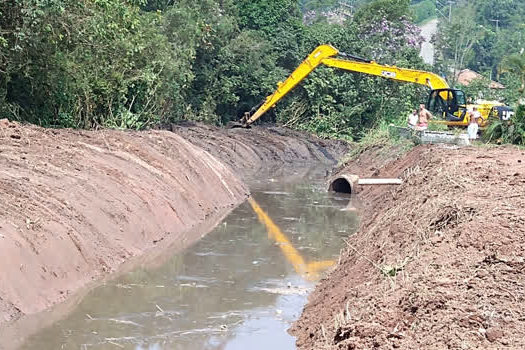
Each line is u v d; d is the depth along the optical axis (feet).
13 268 35.06
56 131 62.95
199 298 40.04
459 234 31.07
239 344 32.83
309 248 54.13
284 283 44.04
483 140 81.61
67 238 41.04
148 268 45.55
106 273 43.16
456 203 35.24
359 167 97.09
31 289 35.63
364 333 23.76
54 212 42.52
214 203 69.31
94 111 81.82
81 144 59.26
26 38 63.93
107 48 79.41
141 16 98.17
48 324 34.19
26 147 53.78
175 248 51.65
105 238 45.70
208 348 32.35
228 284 43.21
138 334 33.81
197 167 72.02
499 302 24.80
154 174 60.90
